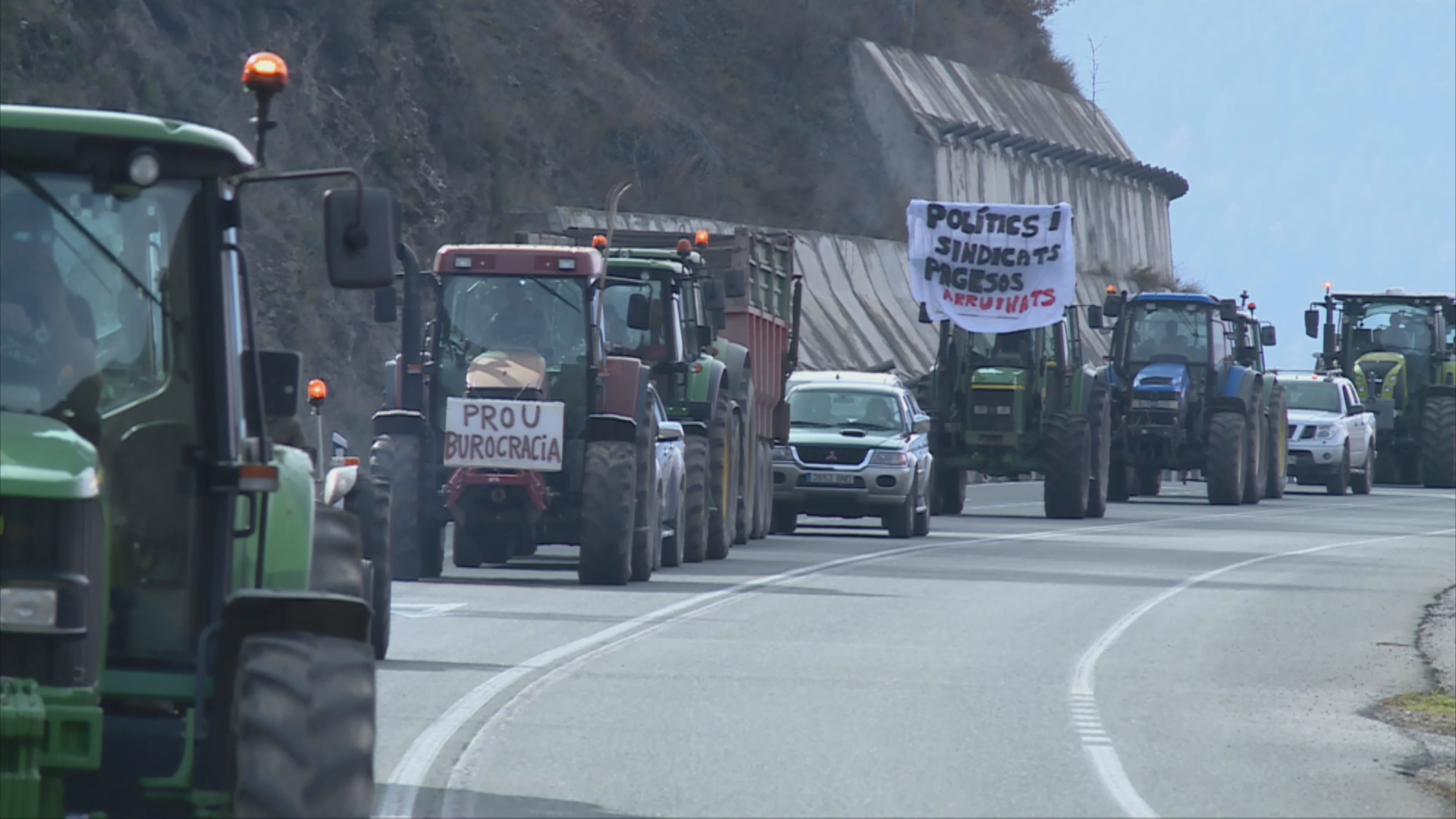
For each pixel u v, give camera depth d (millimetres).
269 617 25328
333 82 164750
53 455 24422
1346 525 130000
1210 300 153250
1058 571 86688
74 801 25672
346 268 26859
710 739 41312
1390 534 121125
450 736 40594
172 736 25766
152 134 25875
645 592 71625
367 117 166250
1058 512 132125
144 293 26422
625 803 34625
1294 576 88250
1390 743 44188
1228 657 58688
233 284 26969
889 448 109000
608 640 57250
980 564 89625
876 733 42719
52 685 23797
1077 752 41281
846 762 39188
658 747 40219
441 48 182375
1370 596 80062
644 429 75500
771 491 107000
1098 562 92688
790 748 40625
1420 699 51688
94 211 26297
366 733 24688
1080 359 136625
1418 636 66750
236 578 27906
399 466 73062
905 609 68562
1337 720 47375
